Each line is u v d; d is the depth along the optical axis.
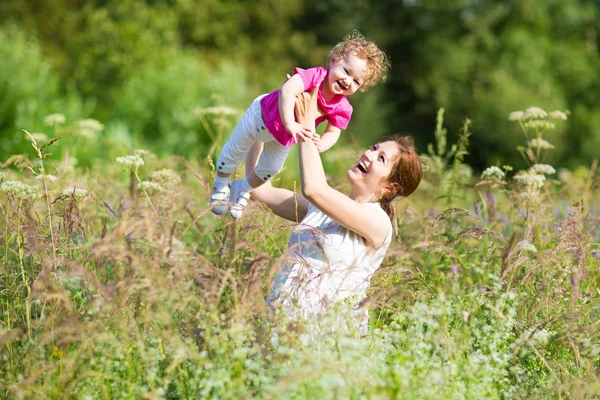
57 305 4.57
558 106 37.66
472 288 5.21
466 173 8.17
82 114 19.41
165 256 4.10
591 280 5.78
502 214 7.52
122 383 4.11
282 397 3.76
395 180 5.43
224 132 19.58
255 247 4.82
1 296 5.17
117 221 5.82
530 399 4.44
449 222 6.72
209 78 22.23
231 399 3.89
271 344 4.34
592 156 36.78
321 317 4.53
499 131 37.47
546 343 4.89
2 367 4.42
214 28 39.00
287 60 40.88
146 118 20.69
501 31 42.34
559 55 40.00
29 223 5.14
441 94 39.97
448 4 42.75
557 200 8.44
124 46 28.52
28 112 17.66
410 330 4.62
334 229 5.36
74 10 34.34
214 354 4.35
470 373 4.26
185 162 7.95
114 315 4.18
